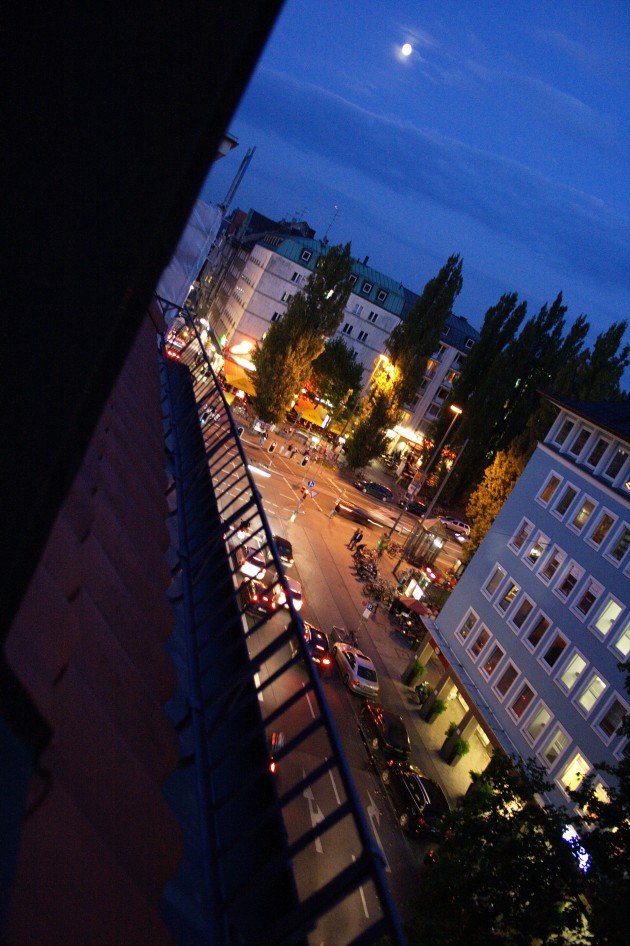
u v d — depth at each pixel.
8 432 1.13
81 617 4.04
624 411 32.09
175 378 16.61
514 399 69.25
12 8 0.97
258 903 3.45
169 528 8.41
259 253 92.12
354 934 19.61
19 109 1.01
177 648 6.19
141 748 4.04
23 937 2.31
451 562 61.50
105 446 6.61
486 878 14.92
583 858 15.00
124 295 1.11
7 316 1.08
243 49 1.06
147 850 3.40
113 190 1.07
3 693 1.24
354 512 58.47
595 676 27.16
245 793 4.24
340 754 3.34
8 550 1.17
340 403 81.56
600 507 29.83
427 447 75.94
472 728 31.81
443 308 68.56
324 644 31.89
